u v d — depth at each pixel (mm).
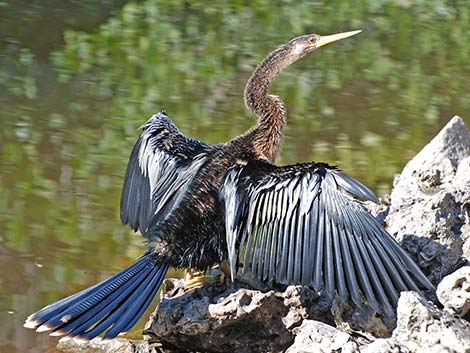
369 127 16141
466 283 8758
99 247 12555
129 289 9062
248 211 9203
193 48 19281
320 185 8930
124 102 16844
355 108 16891
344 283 8570
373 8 21828
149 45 19328
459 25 20984
